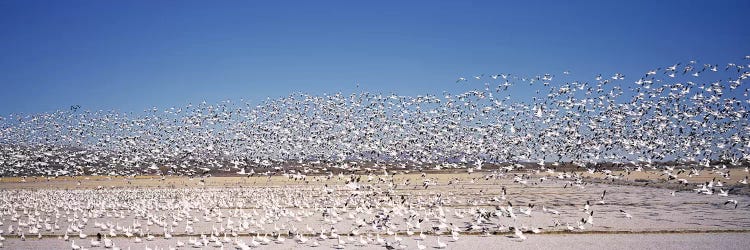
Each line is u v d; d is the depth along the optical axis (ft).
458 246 71.77
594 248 69.31
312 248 71.31
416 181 213.66
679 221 92.27
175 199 150.82
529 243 73.05
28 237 82.84
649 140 151.94
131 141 196.65
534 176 233.14
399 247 70.13
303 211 114.83
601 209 113.91
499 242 74.08
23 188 212.43
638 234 79.41
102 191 188.14
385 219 87.71
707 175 210.59
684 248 68.80
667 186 177.78
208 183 228.43
